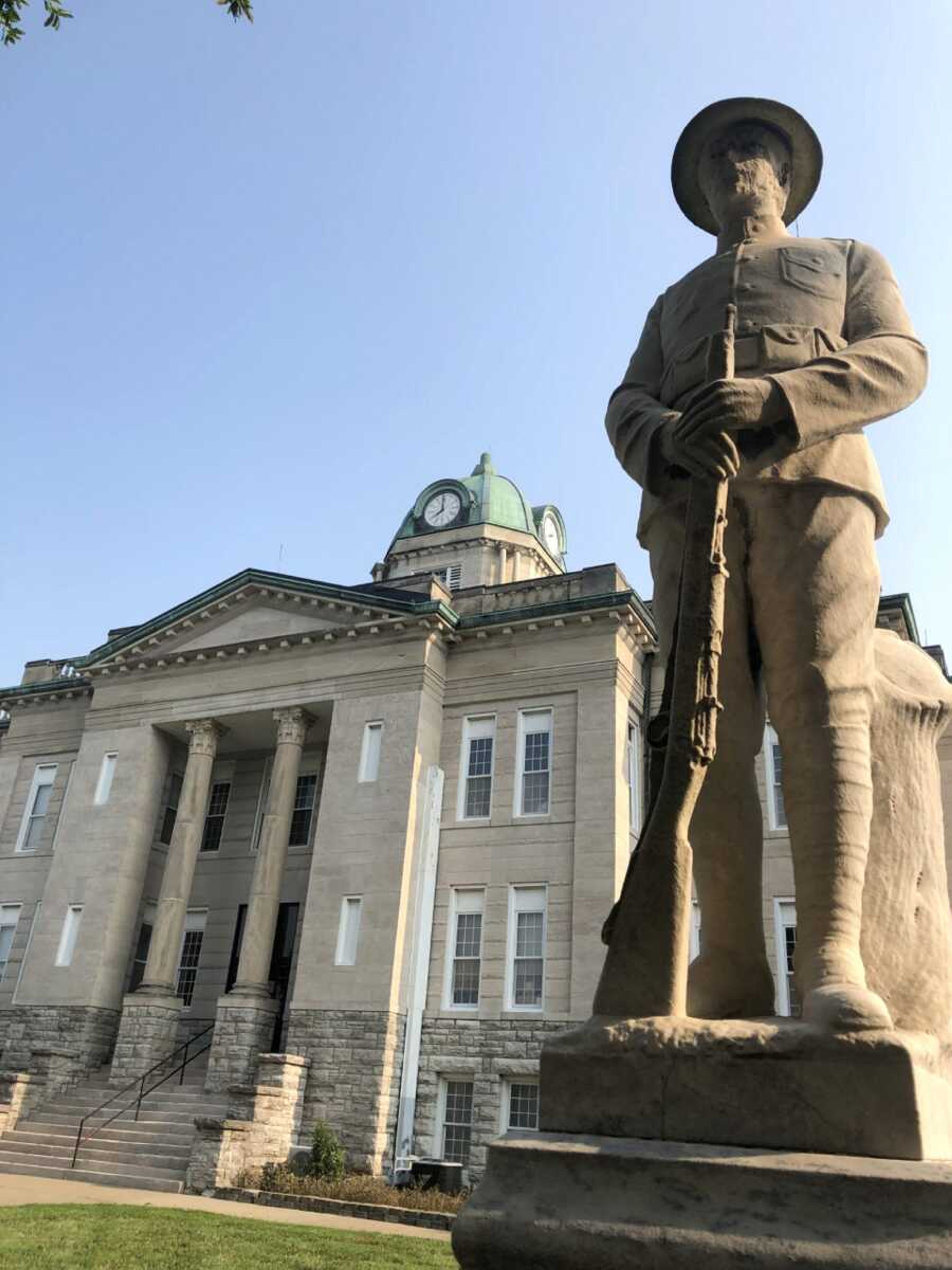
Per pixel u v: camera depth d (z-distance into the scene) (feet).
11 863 117.60
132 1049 92.58
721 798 10.25
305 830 107.76
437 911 90.53
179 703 109.09
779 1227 6.83
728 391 9.46
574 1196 7.56
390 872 88.89
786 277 11.31
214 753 106.32
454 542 169.07
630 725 96.73
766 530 10.20
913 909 10.12
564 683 94.68
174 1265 30.55
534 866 88.48
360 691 98.68
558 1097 8.46
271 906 93.30
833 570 9.98
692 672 9.04
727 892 10.16
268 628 107.24
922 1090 7.43
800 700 9.68
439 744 97.40
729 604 10.36
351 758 95.86
